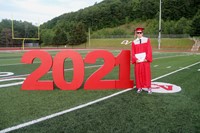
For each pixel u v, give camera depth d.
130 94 5.33
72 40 60.69
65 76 8.16
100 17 89.00
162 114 3.84
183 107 4.27
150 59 5.44
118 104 4.43
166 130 3.16
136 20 87.69
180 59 17.78
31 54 5.79
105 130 3.13
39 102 4.54
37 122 3.43
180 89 5.96
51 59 5.73
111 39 59.84
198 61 15.63
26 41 47.91
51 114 3.79
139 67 5.49
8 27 45.25
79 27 61.62
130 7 90.38
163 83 6.86
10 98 4.84
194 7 75.88
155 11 84.19
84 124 3.35
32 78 5.74
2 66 11.72
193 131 3.14
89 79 5.87
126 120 3.53
